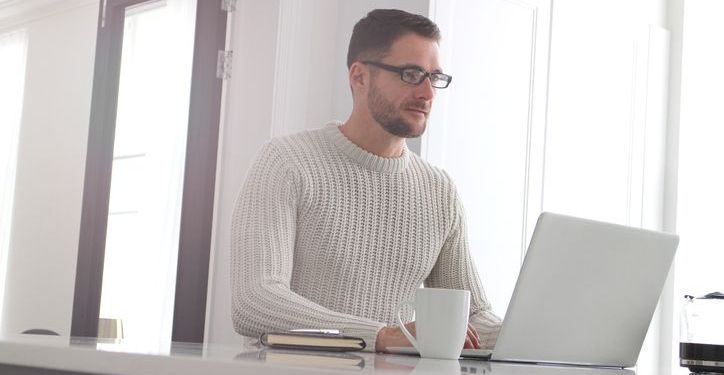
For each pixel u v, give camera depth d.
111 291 4.13
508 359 1.60
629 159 4.45
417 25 2.18
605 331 1.73
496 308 3.76
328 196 2.14
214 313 3.78
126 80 4.18
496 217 3.78
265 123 3.68
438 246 2.26
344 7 3.73
